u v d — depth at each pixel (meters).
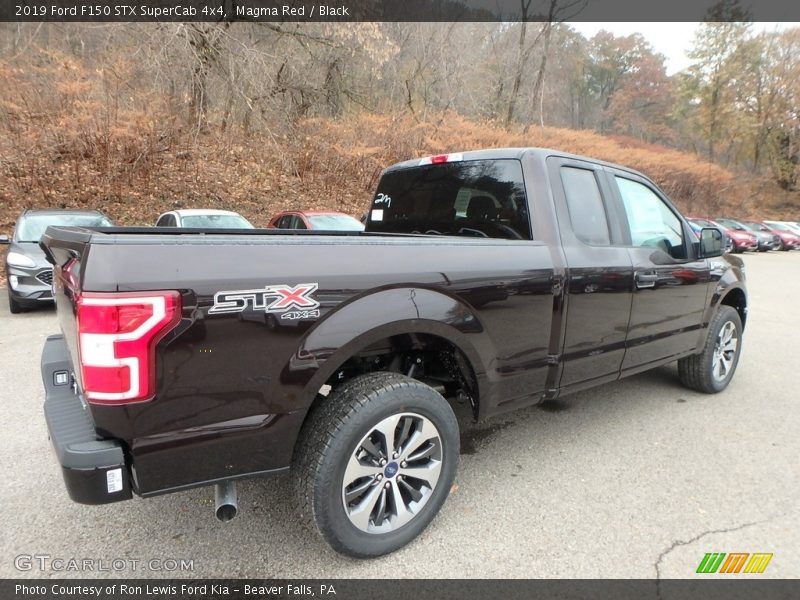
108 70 12.91
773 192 40.75
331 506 2.14
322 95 17.48
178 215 9.41
